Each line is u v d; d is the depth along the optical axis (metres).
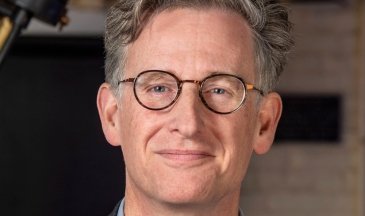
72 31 2.64
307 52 3.39
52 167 2.69
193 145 1.22
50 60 2.68
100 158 2.69
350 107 3.37
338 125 3.34
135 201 1.36
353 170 3.35
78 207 2.69
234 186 1.31
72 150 2.69
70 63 2.68
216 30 1.28
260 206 3.39
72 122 2.69
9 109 2.68
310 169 3.37
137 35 1.30
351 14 3.36
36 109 2.69
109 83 1.41
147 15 1.30
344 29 3.37
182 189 1.23
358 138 3.35
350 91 3.36
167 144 1.23
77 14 2.62
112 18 1.37
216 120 1.25
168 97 1.25
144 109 1.26
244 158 1.32
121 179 2.68
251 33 1.35
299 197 3.38
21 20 0.96
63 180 2.70
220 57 1.27
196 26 1.27
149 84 1.26
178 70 1.25
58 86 2.69
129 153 1.31
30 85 2.68
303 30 3.39
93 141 2.69
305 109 3.36
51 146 2.69
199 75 1.25
